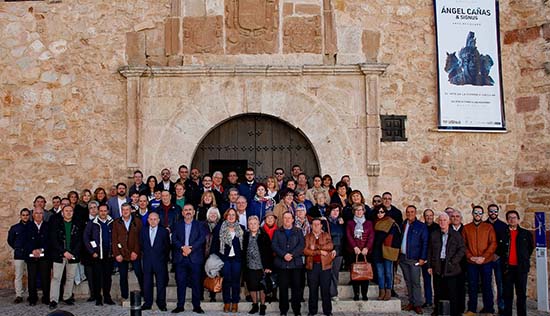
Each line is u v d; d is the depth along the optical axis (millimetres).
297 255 7910
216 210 8539
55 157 10008
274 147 10336
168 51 10172
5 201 9930
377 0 10250
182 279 8078
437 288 8172
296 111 10117
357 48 10211
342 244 8508
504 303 8164
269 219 8180
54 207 9172
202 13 10211
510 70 10273
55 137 10039
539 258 8945
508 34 10266
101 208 8570
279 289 7945
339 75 10148
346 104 10125
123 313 7840
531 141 10078
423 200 10016
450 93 10109
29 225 8555
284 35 10195
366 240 8359
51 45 10172
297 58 10156
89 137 10031
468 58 10211
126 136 10000
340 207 8719
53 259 8422
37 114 10070
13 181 9977
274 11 10211
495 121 10156
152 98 10117
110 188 9930
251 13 10180
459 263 8070
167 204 8766
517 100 10211
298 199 8742
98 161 9992
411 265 8375
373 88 10047
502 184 10109
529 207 9930
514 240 8125
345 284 8789
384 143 10062
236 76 10133
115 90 10102
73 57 10148
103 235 8484
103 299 8758
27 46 10180
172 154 10062
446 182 10055
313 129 10109
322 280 7918
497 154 10156
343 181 9141
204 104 10117
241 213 8555
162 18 10219
